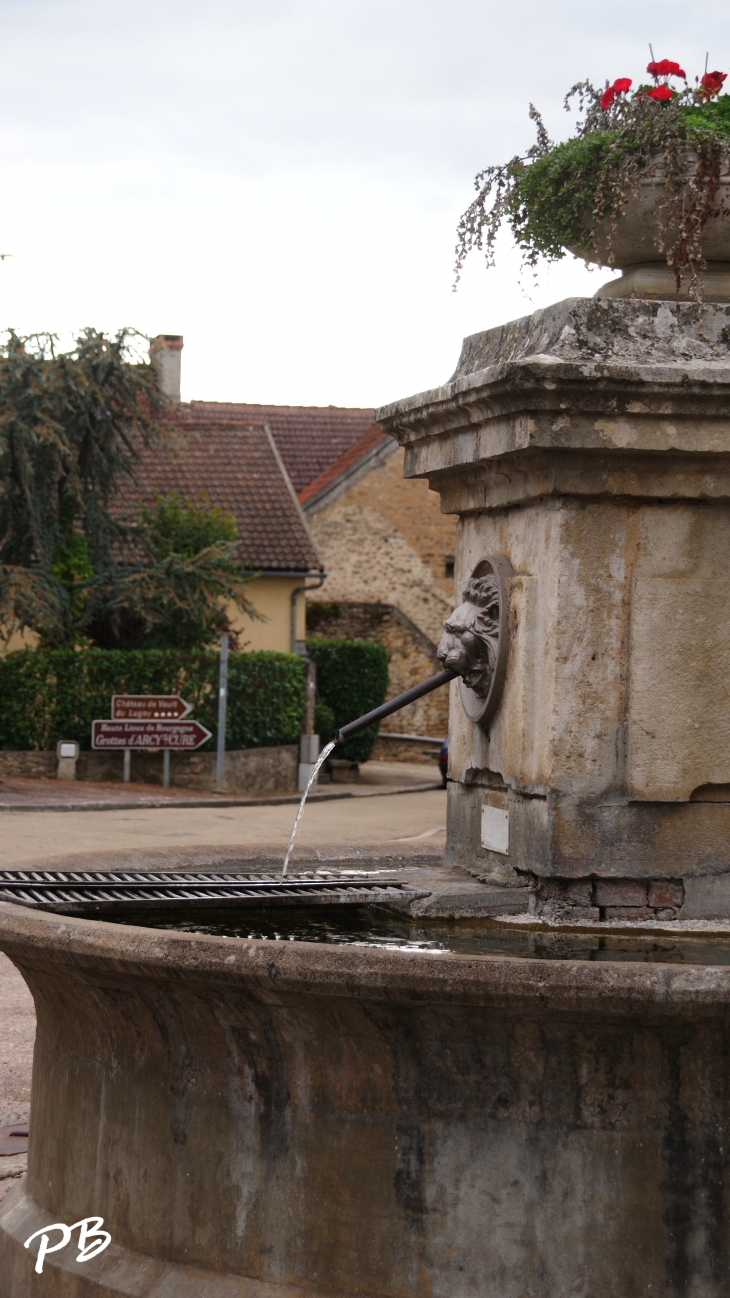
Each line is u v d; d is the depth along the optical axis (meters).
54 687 24.50
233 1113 3.17
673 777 3.98
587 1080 2.89
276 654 26.55
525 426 3.83
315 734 27.59
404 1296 2.96
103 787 23.53
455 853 4.76
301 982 2.85
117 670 24.75
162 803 21.75
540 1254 2.90
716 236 4.21
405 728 35.19
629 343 3.97
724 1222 2.88
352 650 30.41
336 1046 3.01
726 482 3.98
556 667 3.97
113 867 4.79
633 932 3.93
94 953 3.12
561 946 3.79
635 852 4.01
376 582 36.03
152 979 3.10
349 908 4.28
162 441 26.48
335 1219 3.03
